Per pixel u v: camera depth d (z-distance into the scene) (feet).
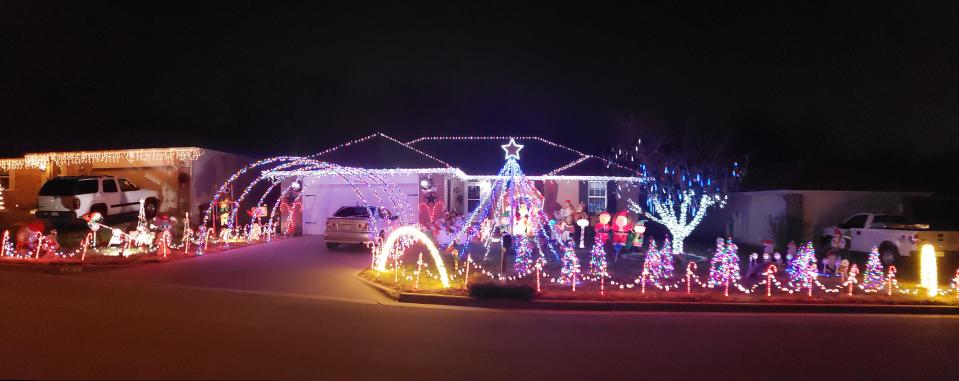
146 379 20.21
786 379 22.18
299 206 80.28
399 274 47.24
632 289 43.32
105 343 25.03
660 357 25.27
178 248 63.00
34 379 19.93
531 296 39.37
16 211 81.10
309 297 39.40
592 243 74.59
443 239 74.33
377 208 65.77
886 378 22.52
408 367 22.70
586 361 24.39
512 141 60.95
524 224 64.90
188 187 80.69
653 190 68.44
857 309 38.19
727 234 88.38
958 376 22.86
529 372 22.50
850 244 65.51
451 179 80.84
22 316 30.25
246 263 54.39
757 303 38.65
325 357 23.77
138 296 37.55
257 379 20.52
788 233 72.23
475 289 39.42
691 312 37.50
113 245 61.93
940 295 42.24
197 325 29.25
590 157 84.28
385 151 79.51
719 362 24.58
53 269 48.67
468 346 26.58
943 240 56.34
